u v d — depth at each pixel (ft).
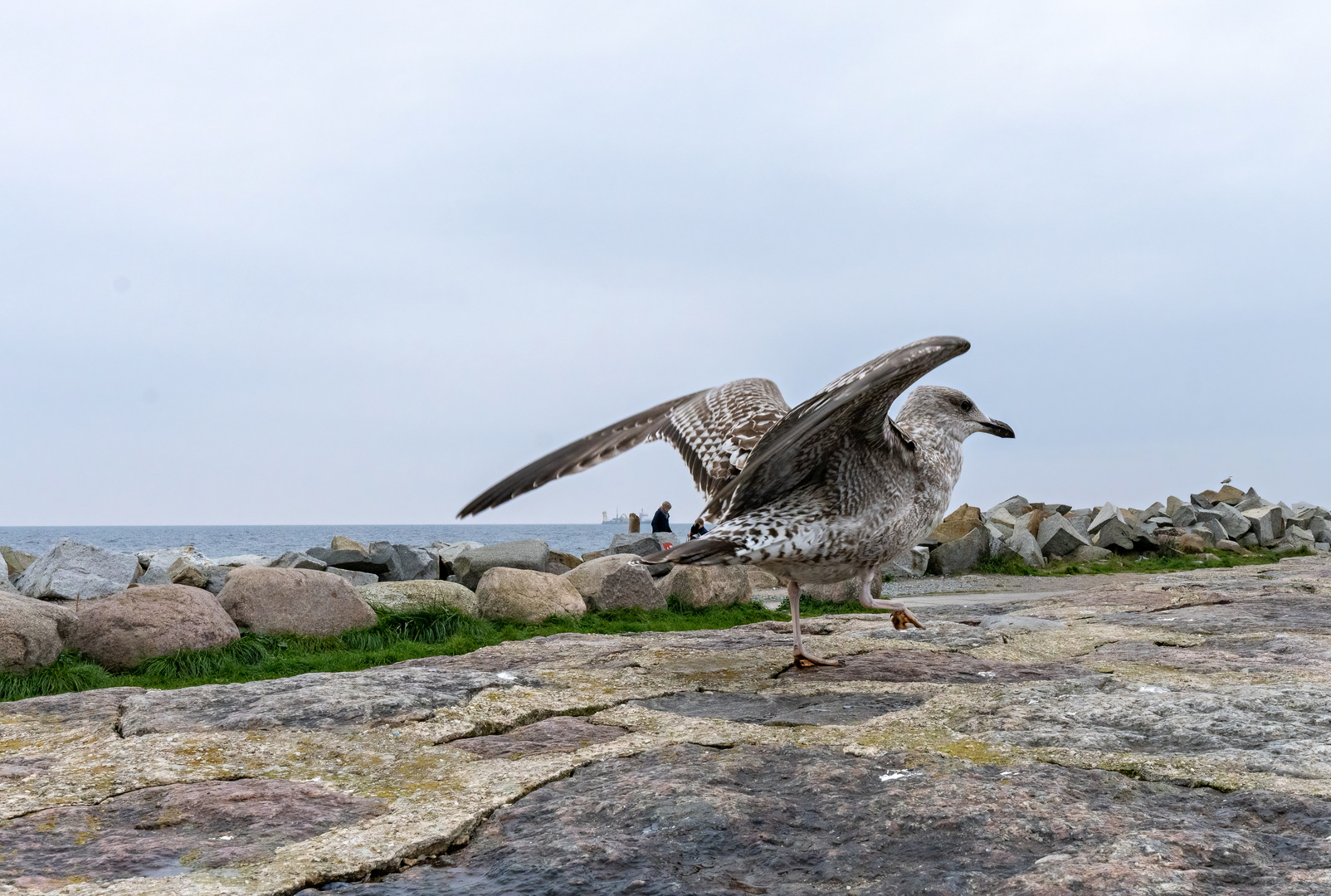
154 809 10.37
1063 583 61.93
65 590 43.01
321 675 17.53
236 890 8.14
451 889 8.35
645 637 23.38
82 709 15.24
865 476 16.57
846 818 9.82
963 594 54.19
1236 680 16.71
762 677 17.65
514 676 17.40
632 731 13.65
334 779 11.47
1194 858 8.52
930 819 9.64
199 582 47.73
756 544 16.17
